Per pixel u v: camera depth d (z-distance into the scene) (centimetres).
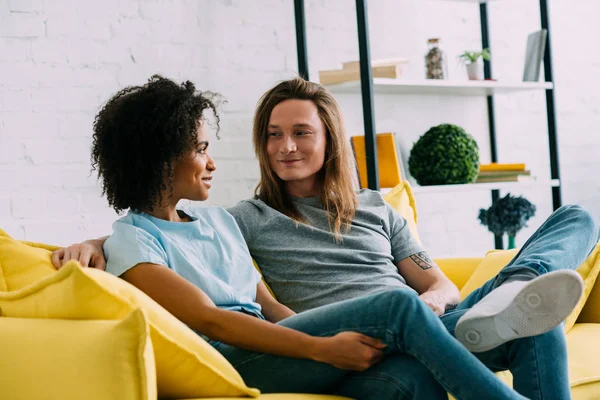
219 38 319
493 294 173
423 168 345
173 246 175
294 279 221
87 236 286
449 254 386
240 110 324
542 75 418
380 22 368
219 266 186
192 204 309
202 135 180
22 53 276
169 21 306
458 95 390
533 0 416
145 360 125
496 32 405
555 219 213
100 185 289
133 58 298
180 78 309
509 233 361
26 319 141
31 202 276
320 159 234
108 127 174
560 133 422
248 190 325
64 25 284
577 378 196
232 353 165
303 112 231
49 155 280
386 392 151
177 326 143
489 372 146
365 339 153
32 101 277
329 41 353
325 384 159
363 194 247
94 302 136
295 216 230
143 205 177
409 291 152
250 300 188
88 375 124
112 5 294
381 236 237
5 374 132
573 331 221
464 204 392
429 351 146
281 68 336
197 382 143
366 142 315
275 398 144
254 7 329
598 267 225
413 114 376
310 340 155
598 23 434
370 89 314
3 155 271
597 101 433
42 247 176
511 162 407
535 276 188
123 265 164
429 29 382
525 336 165
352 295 219
